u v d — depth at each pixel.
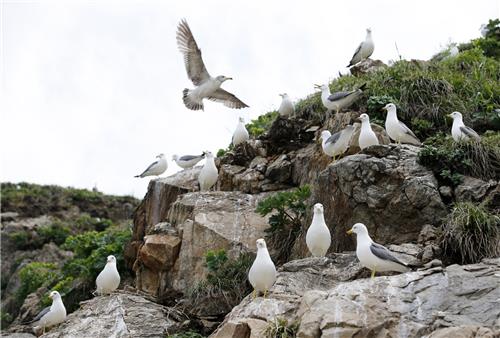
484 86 16.94
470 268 10.04
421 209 12.18
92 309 12.89
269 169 15.92
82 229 28.33
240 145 17.27
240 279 13.41
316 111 17.20
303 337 9.41
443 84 16.69
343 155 14.75
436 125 15.93
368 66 19.12
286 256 13.80
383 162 12.70
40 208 30.31
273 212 14.73
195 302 13.27
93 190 33.38
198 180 16.61
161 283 14.46
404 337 9.15
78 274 18.95
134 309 12.66
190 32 13.85
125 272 17.33
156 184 17.39
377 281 10.00
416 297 9.65
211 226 14.47
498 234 11.43
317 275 11.40
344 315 9.42
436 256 11.19
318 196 13.15
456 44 21.50
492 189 12.38
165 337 12.04
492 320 9.13
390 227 12.30
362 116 13.91
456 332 8.77
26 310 19.48
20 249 26.67
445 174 12.77
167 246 14.62
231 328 10.05
